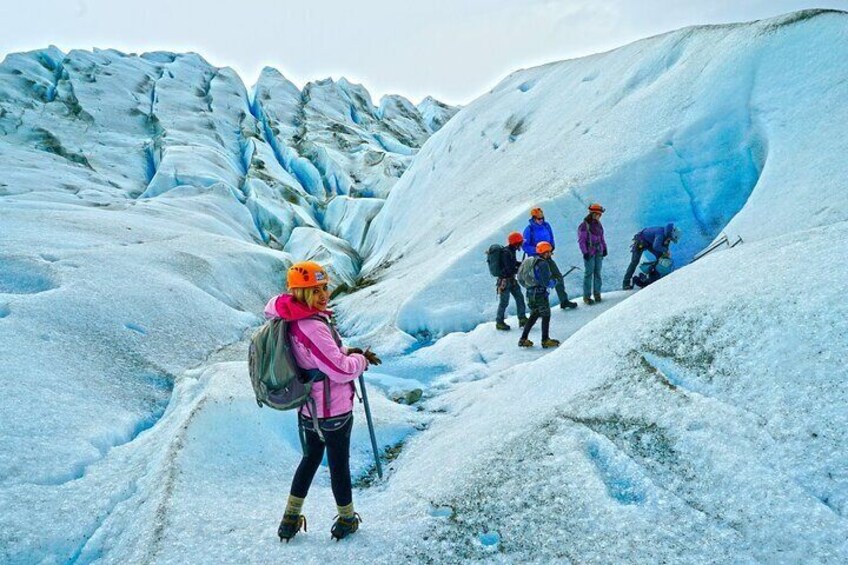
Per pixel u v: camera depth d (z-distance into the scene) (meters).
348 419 3.14
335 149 47.56
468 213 16.98
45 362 6.12
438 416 5.84
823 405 3.11
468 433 4.71
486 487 3.59
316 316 2.99
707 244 10.52
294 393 2.96
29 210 14.18
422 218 21.77
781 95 10.56
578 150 14.12
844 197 7.52
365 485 4.45
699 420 3.48
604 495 3.20
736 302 4.17
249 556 3.12
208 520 3.50
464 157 22.48
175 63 62.81
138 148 42.34
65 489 4.10
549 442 3.87
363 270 24.47
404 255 19.39
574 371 4.80
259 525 3.47
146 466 4.36
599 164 12.35
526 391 5.02
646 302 5.12
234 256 14.98
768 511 2.74
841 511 2.59
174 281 10.46
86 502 3.95
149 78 57.00
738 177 10.77
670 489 3.13
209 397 4.98
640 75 14.70
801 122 9.73
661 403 3.79
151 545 3.22
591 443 3.73
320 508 3.82
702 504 2.95
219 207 28.66
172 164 34.66
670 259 9.54
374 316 12.09
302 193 38.62
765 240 5.31
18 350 6.15
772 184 9.05
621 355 4.52
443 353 8.73
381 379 7.57
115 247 11.99
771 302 3.93
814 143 9.09
